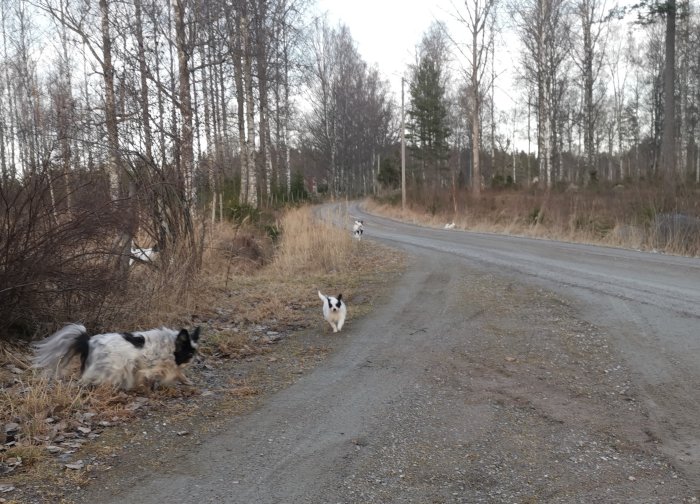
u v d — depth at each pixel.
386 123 73.00
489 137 65.94
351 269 14.58
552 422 4.92
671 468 4.06
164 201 9.70
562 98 48.94
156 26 10.77
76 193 6.97
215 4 13.64
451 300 10.27
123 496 3.65
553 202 26.34
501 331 8.02
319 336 8.19
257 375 6.36
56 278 6.63
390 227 31.42
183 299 8.95
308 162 70.50
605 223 21.70
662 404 5.26
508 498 3.64
